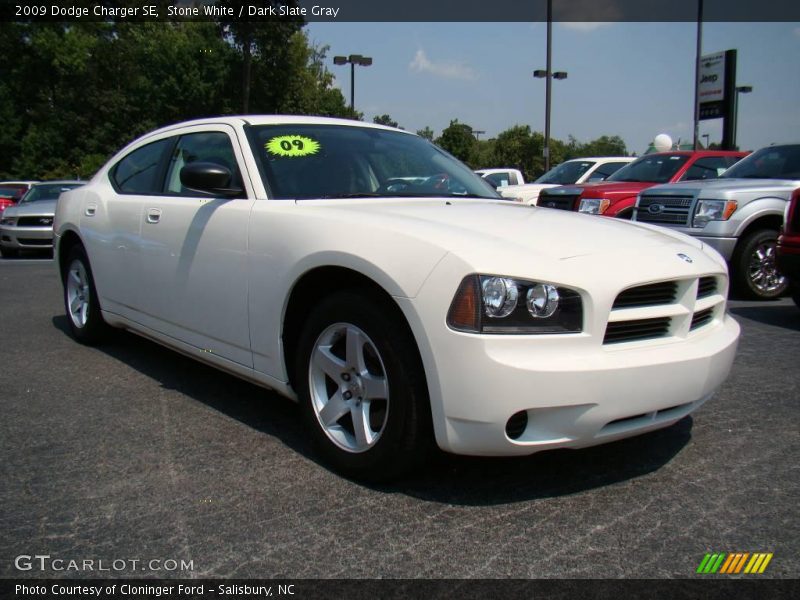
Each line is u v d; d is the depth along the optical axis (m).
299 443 3.32
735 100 19.56
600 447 3.29
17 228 12.55
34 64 44.59
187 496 2.77
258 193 3.42
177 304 3.87
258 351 3.32
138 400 3.96
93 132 43.00
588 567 2.29
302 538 2.46
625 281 2.63
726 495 2.81
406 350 2.62
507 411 2.45
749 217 7.39
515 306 2.47
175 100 40.38
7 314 6.68
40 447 3.27
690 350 2.79
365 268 2.70
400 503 2.71
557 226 3.07
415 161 4.07
